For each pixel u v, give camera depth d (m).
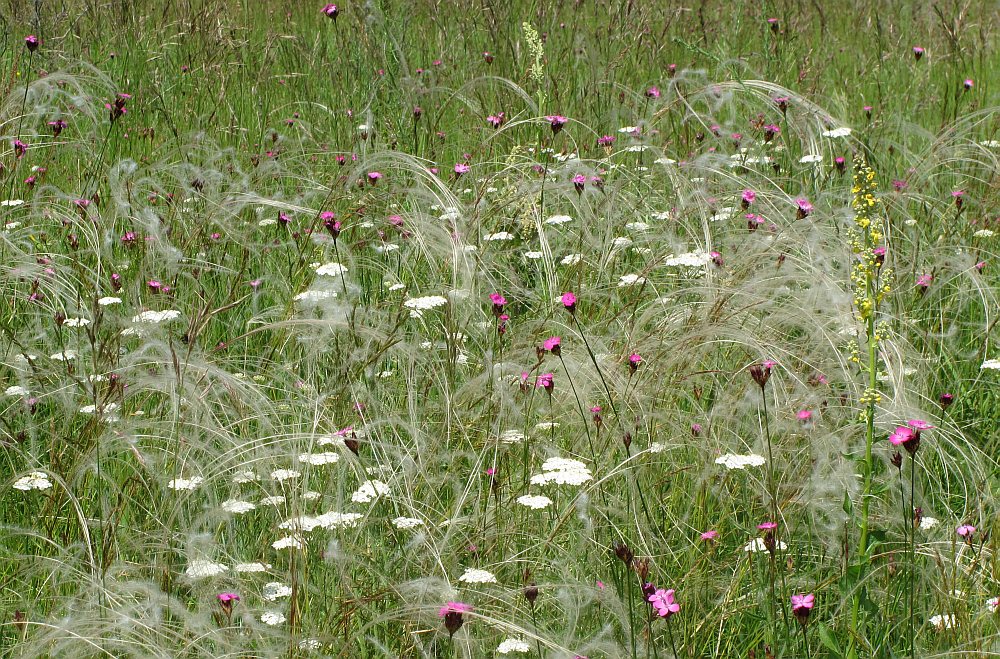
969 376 4.54
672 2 8.73
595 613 2.93
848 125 6.75
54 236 5.29
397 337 4.32
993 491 3.71
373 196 5.36
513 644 2.62
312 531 3.17
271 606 2.96
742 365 4.12
